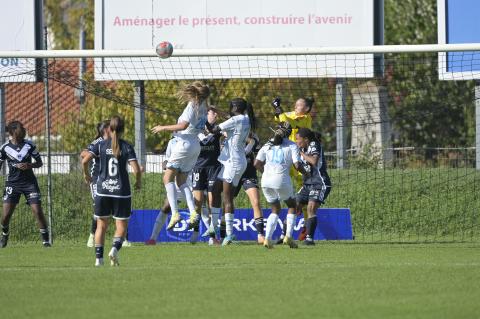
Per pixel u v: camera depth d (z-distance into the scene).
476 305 33.69
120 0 81.62
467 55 76.88
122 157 44.44
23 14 82.69
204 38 81.38
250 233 62.59
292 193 55.25
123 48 81.62
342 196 70.88
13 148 58.62
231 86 99.19
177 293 36.59
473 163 90.31
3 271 43.22
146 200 70.31
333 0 80.50
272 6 80.88
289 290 37.25
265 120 97.88
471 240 63.84
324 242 61.78
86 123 97.38
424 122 127.75
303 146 58.44
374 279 40.12
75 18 167.50
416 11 139.12
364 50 62.22
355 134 101.81
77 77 76.19
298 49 62.78
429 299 35.00
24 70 79.81
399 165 86.75
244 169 57.12
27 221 68.94
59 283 39.19
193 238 60.12
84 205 69.81
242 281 39.69
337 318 31.30
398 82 122.12
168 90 86.69
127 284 38.91
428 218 68.44
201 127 55.78
